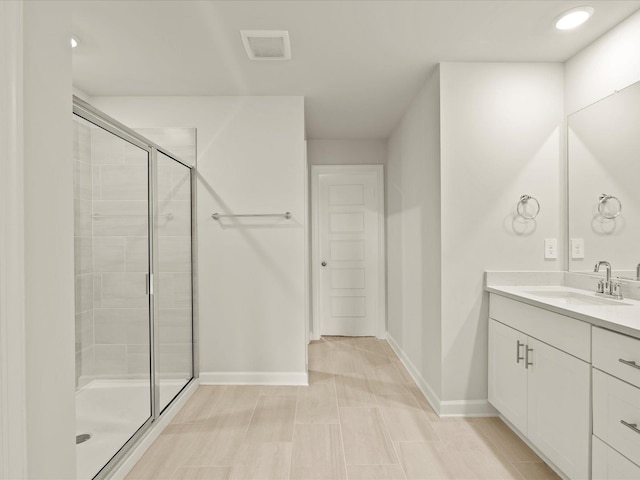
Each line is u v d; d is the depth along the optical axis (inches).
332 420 103.7
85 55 101.6
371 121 158.9
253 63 107.0
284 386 129.0
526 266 106.2
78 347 102.0
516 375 90.4
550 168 106.4
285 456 86.3
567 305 75.0
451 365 106.2
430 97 115.6
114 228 103.7
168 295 117.3
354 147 186.1
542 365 79.9
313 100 135.1
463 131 106.1
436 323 110.4
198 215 131.2
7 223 27.8
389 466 82.2
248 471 80.8
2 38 27.5
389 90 126.8
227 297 131.4
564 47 98.6
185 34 91.8
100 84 120.5
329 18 85.7
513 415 91.7
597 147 93.8
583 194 98.8
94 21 86.0
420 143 126.9
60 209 35.0
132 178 104.3
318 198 187.8
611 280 88.5
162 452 88.2
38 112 32.3
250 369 131.4
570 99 104.2
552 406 76.6
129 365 99.3
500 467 81.7
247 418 105.1
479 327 106.5
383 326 186.7
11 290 28.0
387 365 149.4
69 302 36.2
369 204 188.2
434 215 112.1
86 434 88.4
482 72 106.2
